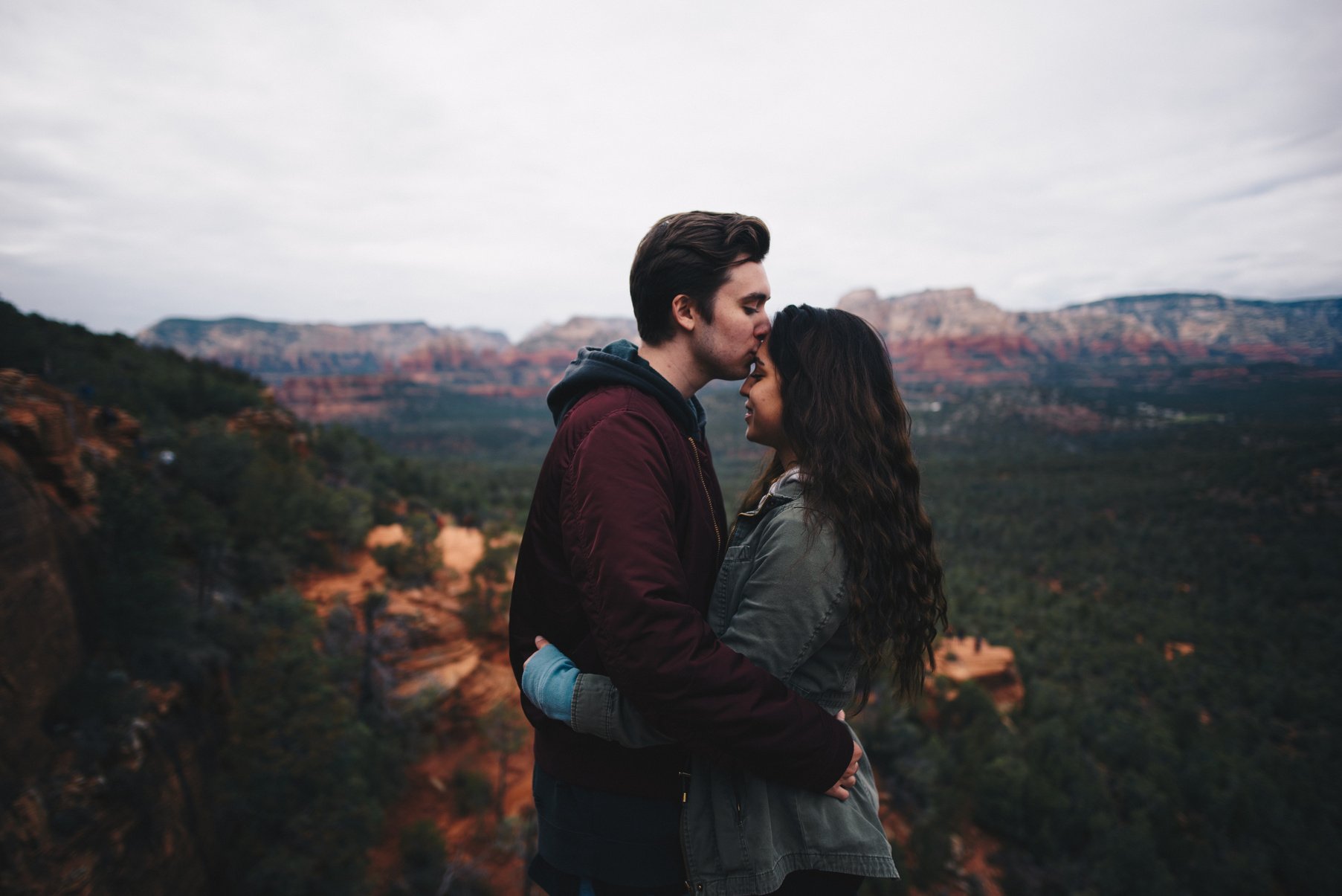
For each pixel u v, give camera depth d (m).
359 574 34.78
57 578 15.71
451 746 30.55
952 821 28.17
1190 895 28.77
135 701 15.73
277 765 18.38
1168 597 73.31
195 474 30.25
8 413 17.25
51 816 12.63
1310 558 78.19
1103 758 38.44
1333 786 38.56
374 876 21.53
